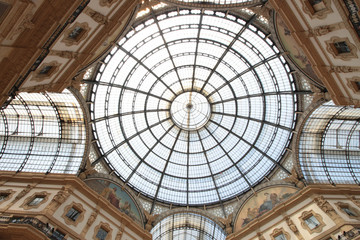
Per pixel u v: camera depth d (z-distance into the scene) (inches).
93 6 495.2
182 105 1168.2
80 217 727.7
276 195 932.0
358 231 633.6
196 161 1165.1
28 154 879.1
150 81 1047.0
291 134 942.4
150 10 754.8
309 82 796.6
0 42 376.5
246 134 1084.5
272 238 788.6
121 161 1019.3
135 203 965.8
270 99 984.3
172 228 1019.9
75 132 909.2
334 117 904.9
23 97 833.5
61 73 589.9
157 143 1133.1
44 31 427.2
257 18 774.5
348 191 823.1
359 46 485.4
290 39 727.7
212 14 800.9
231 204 1023.0
